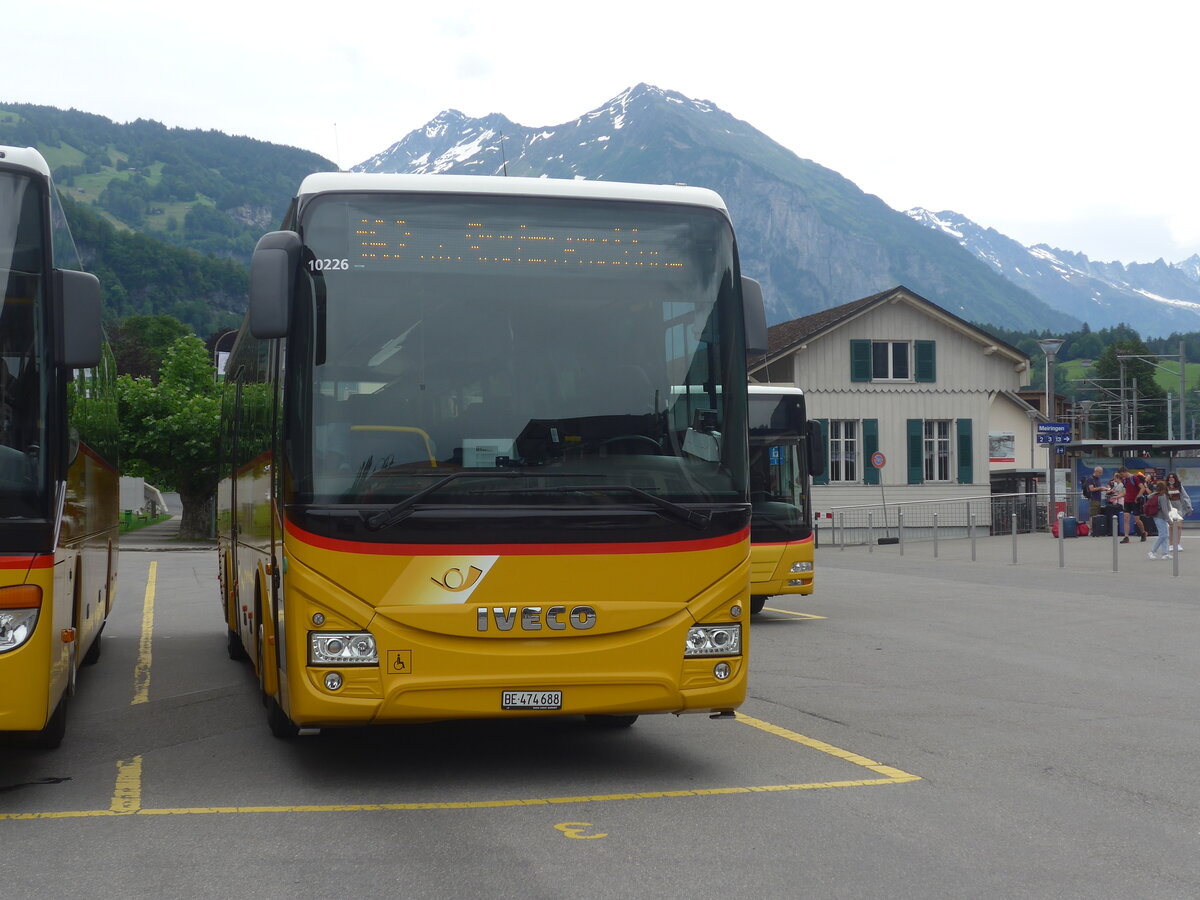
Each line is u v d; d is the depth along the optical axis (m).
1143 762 8.14
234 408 12.48
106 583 12.66
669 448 7.44
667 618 7.30
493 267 7.45
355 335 7.24
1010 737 9.01
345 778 7.77
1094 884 5.51
